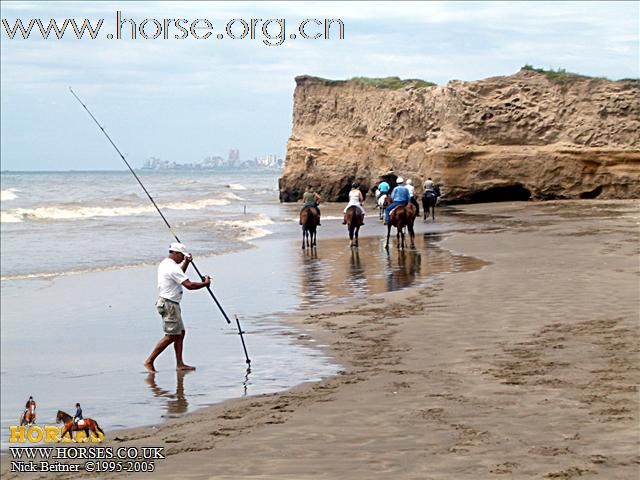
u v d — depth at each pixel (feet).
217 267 83.56
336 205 202.18
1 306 63.62
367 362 38.45
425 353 39.17
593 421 26.55
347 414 29.53
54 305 64.13
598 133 168.45
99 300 66.39
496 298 53.47
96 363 43.29
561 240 88.89
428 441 25.63
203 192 306.76
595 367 33.99
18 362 44.14
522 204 160.76
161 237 121.70
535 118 172.86
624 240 85.46
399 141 200.03
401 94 201.57
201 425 30.04
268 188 384.27
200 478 23.82
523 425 26.61
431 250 89.92
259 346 44.39
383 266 77.92
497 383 32.35
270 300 60.54
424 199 133.90
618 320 43.86
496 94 176.55
